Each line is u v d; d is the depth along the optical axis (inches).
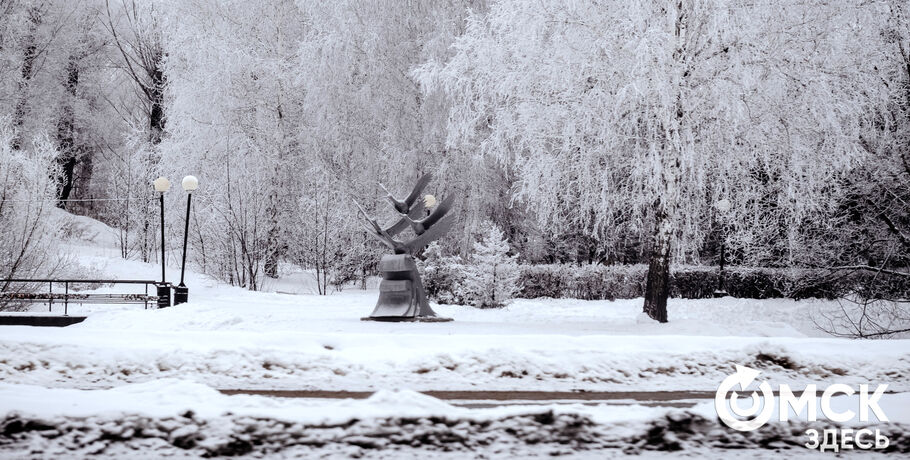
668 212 825.5
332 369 416.2
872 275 999.6
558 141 876.0
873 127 902.4
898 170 961.5
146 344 436.5
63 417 250.7
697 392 394.9
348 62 1299.2
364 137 1363.2
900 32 895.1
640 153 838.5
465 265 1129.4
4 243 909.2
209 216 1302.9
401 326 730.8
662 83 756.6
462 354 432.5
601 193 839.7
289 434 253.8
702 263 1412.4
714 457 265.4
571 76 805.9
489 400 358.9
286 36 1430.9
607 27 805.9
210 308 794.8
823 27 784.9
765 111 806.5
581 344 478.0
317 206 1302.9
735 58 780.6
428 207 863.7
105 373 399.5
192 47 1293.1
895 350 485.7
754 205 907.4
